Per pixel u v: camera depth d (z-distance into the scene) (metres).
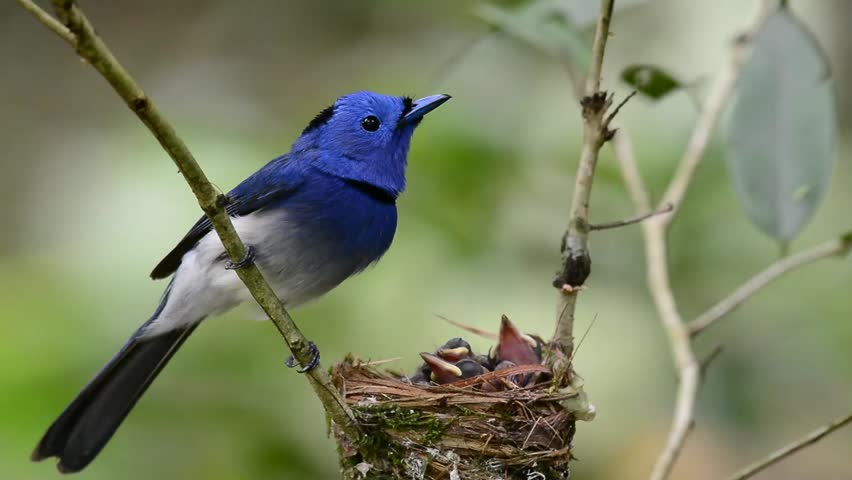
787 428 11.89
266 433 10.68
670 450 7.96
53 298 11.02
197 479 10.60
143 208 11.50
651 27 13.45
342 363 7.76
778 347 11.75
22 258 11.63
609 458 11.23
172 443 10.72
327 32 17.30
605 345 11.46
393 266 11.66
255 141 12.14
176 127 12.09
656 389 11.37
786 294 11.85
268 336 11.07
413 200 11.95
